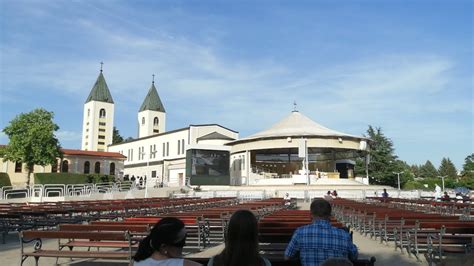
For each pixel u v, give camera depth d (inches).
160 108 5600.4
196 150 2367.1
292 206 1167.0
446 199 1413.6
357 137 2402.8
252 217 153.3
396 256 458.0
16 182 2696.9
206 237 561.0
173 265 154.7
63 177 2527.1
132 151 4220.0
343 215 863.1
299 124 2738.7
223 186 2359.7
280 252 380.5
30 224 637.3
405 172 3735.2
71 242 422.9
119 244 407.5
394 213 634.2
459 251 410.9
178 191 2167.8
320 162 2952.8
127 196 1852.9
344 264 119.0
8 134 2476.6
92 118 5482.3
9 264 401.7
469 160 4680.1
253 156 2802.7
